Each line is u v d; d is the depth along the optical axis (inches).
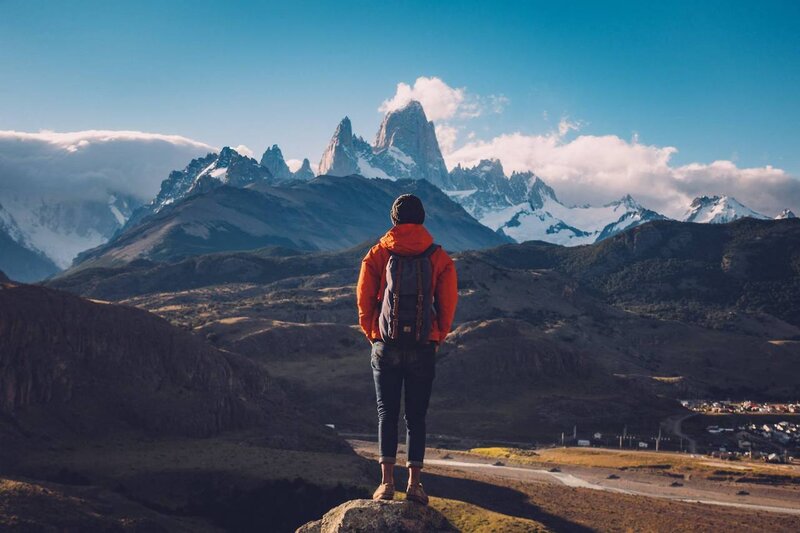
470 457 6594.5
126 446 4690.0
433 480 4904.0
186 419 5187.0
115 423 4933.6
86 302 5521.7
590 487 5664.4
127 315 5664.4
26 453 4296.3
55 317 5196.9
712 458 7126.0
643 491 5684.1
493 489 4916.3
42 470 4065.0
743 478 6333.7
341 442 5797.2
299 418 5999.0
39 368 4877.0
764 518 4763.8
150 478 4099.4
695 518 4478.3
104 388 5113.2
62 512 3294.8
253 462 4411.9
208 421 5310.0
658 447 7534.5
